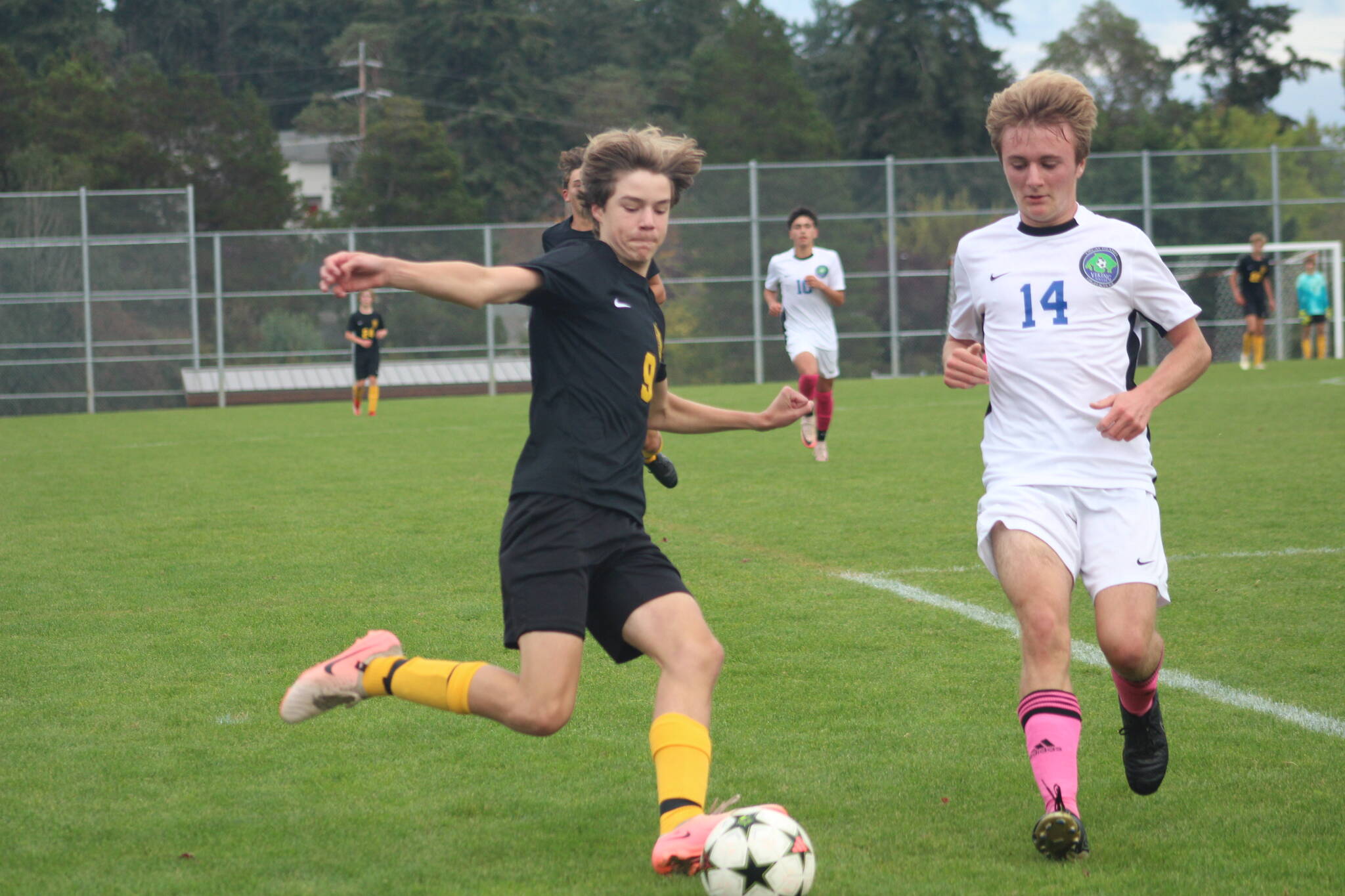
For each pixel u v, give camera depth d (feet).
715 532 45.93
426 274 16.52
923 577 37.83
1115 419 18.30
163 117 258.98
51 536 47.75
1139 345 20.06
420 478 64.69
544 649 17.44
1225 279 155.53
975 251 20.44
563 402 18.21
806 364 65.77
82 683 27.66
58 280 145.79
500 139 315.37
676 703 17.42
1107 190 156.35
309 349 152.15
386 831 19.30
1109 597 18.52
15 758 22.71
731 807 20.22
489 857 18.30
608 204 18.63
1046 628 18.04
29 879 17.52
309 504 55.52
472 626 32.55
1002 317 19.95
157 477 67.67
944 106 298.35
